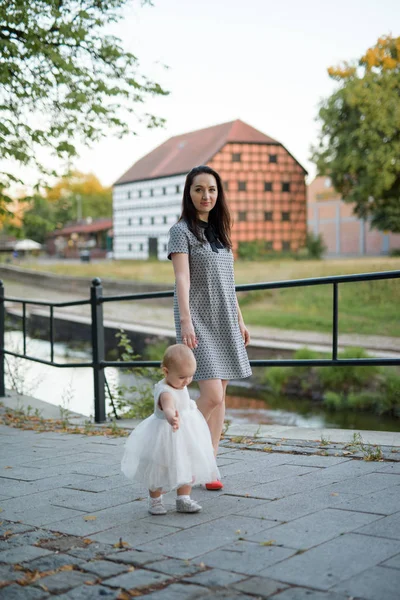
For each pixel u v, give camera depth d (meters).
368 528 3.21
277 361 5.93
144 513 3.71
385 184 43.22
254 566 2.83
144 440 3.63
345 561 2.83
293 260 48.31
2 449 5.79
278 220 56.56
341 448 4.95
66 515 3.74
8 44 9.45
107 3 10.27
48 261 64.31
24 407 8.30
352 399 13.33
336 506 3.58
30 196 10.72
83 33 9.89
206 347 4.01
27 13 9.64
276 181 56.50
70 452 5.50
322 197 69.31
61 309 29.81
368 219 53.78
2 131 9.81
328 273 29.34
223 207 4.19
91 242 81.25
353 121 44.44
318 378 14.62
